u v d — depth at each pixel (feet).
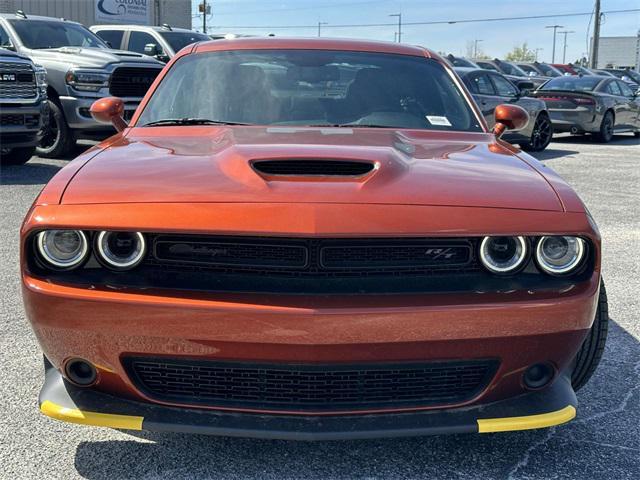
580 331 8.07
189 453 9.09
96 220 7.74
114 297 7.60
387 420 7.82
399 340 7.55
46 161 33.09
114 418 7.84
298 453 9.11
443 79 13.15
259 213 7.65
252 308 7.43
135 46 45.01
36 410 10.18
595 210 25.68
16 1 76.02
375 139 10.28
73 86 31.91
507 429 7.94
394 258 7.88
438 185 8.33
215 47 13.37
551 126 45.75
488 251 7.98
